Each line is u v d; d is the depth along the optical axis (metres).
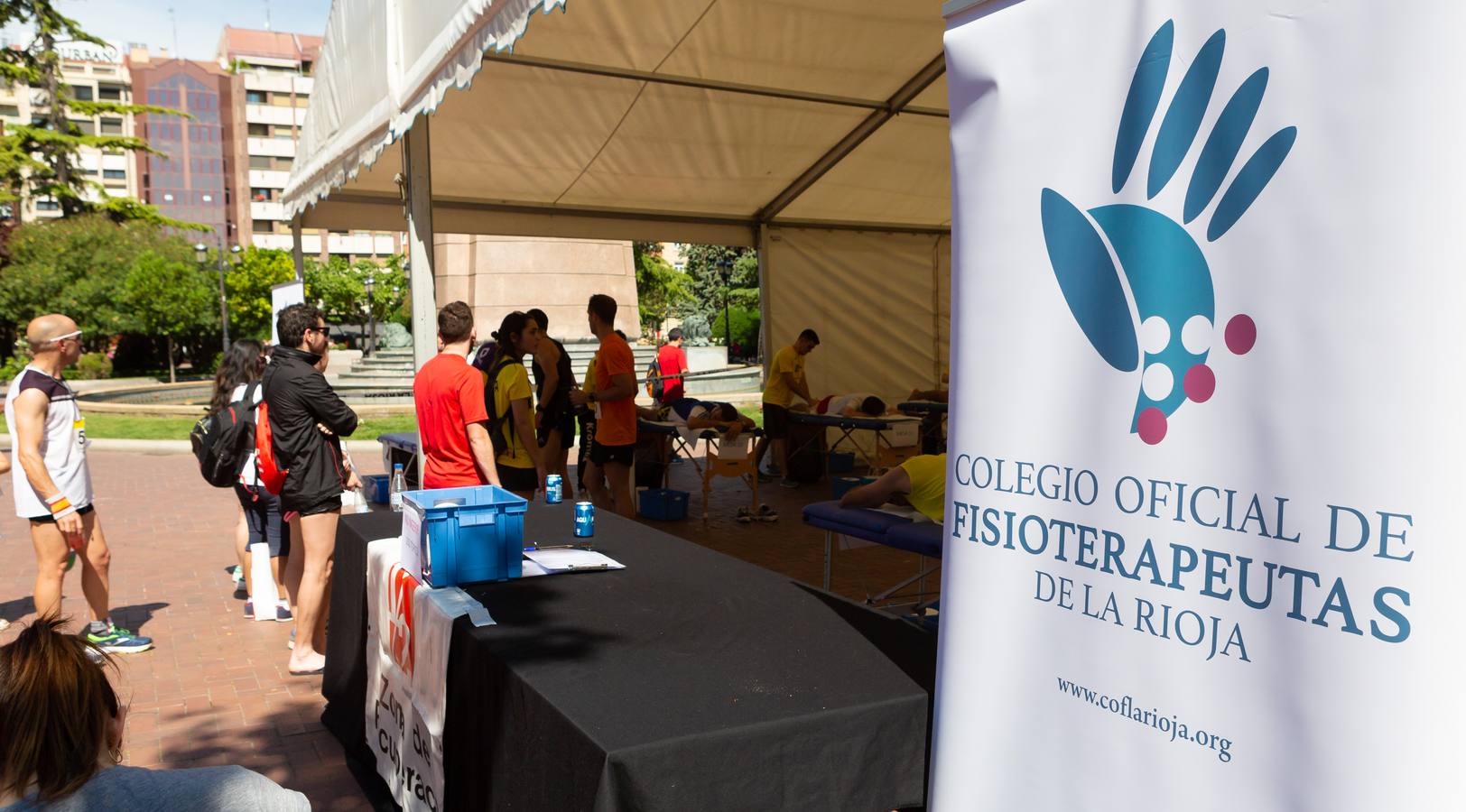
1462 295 1.27
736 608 3.21
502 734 2.63
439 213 9.97
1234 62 1.51
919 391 11.72
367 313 52.84
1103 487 1.71
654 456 9.77
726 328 42.72
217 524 9.70
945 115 8.90
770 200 10.98
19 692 1.62
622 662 2.67
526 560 3.75
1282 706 1.46
